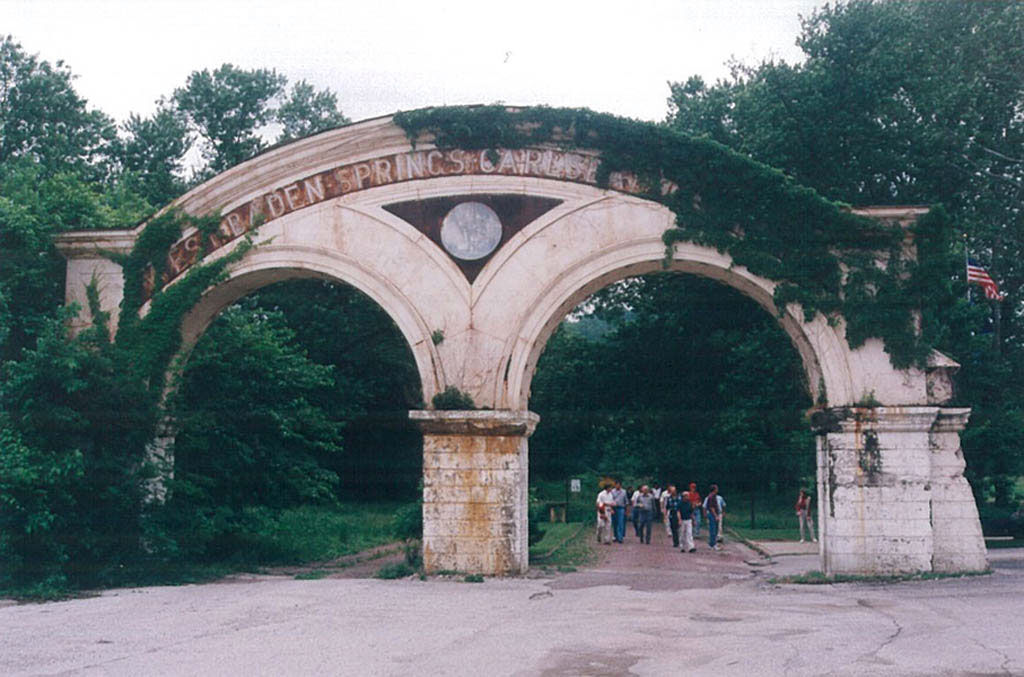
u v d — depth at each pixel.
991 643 11.17
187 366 21.39
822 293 18.69
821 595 16.08
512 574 18.48
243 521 22.61
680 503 27.41
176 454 21.92
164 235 20.42
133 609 14.78
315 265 19.78
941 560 18.31
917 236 18.52
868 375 18.44
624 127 19.06
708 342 38.91
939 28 33.34
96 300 20.52
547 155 19.38
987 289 27.34
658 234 19.00
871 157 32.69
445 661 10.53
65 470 17.62
